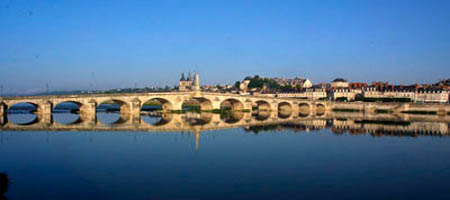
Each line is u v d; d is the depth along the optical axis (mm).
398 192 43000
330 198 40531
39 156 60062
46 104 139250
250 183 45562
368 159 61031
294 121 137250
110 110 186875
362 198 40719
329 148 71688
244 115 171875
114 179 46594
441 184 46375
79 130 94688
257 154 64125
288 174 50219
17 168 51781
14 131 90875
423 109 190375
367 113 195250
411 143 79688
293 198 40281
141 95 159250
